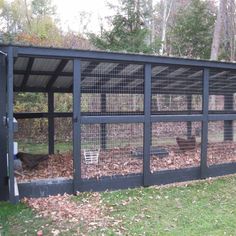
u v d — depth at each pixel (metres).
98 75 6.47
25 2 21.08
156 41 14.55
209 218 4.73
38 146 10.73
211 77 7.35
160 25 23.77
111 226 4.38
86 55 5.61
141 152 6.65
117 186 6.07
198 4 18.28
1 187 5.36
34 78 8.16
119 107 7.30
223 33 20.22
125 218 4.68
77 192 5.74
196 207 5.19
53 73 7.65
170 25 22.17
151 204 5.30
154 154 7.41
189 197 5.70
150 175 6.34
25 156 7.24
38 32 17.91
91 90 6.78
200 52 18.30
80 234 4.13
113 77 6.56
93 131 6.38
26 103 13.29
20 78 8.04
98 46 13.13
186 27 18.11
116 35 13.18
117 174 6.08
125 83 7.00
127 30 13.26
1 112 5.34
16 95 13.13
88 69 6.38
